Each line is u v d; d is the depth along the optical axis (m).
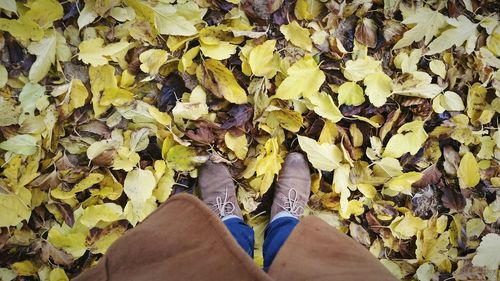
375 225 1.00
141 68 0.88
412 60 0.98
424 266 1.00
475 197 1.03
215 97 0.94
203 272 0.57
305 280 0.60
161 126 0.91
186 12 0.90
